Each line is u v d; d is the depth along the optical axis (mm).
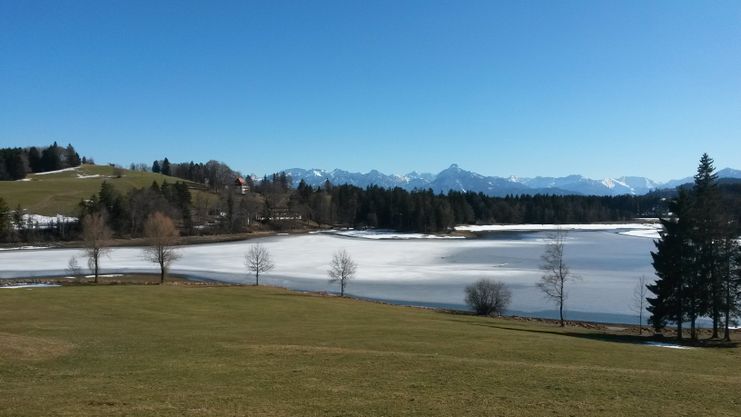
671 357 32000
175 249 125438
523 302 67062
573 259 110812
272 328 37719
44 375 21172
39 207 166125
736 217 50281
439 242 154875
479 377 21219
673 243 46812
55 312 42156
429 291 74062
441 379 20734
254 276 87188
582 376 21922
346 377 20906
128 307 46469
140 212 151250
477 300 60094
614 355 30828
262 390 18625
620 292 73250
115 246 128250
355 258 111500
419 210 193250
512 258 112375
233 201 182750
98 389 18656
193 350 27094
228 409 16031
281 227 189375
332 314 47594
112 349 27234
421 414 15859
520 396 18312
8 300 48125
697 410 17109
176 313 44406
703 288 45094
